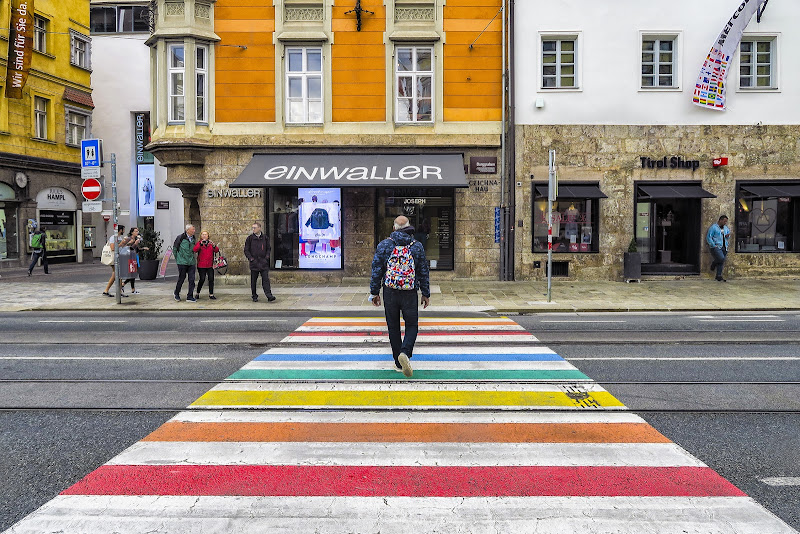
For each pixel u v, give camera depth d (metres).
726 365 6.68
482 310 11.80
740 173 16.45
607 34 16.30
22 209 22.33
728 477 3.63
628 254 16.09
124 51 28.77
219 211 16.38
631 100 16.41
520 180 16.44
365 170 15.30
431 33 16.16
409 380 5.94
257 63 16.30
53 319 10.77
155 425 4.62
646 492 3.40
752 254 16.53
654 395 5.42
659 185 16.47
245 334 8.88
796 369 6.49
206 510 3.17
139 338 8.57
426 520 3.06
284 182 14.67
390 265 6.11
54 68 23.80
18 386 5.82
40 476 3.67
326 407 5.04
